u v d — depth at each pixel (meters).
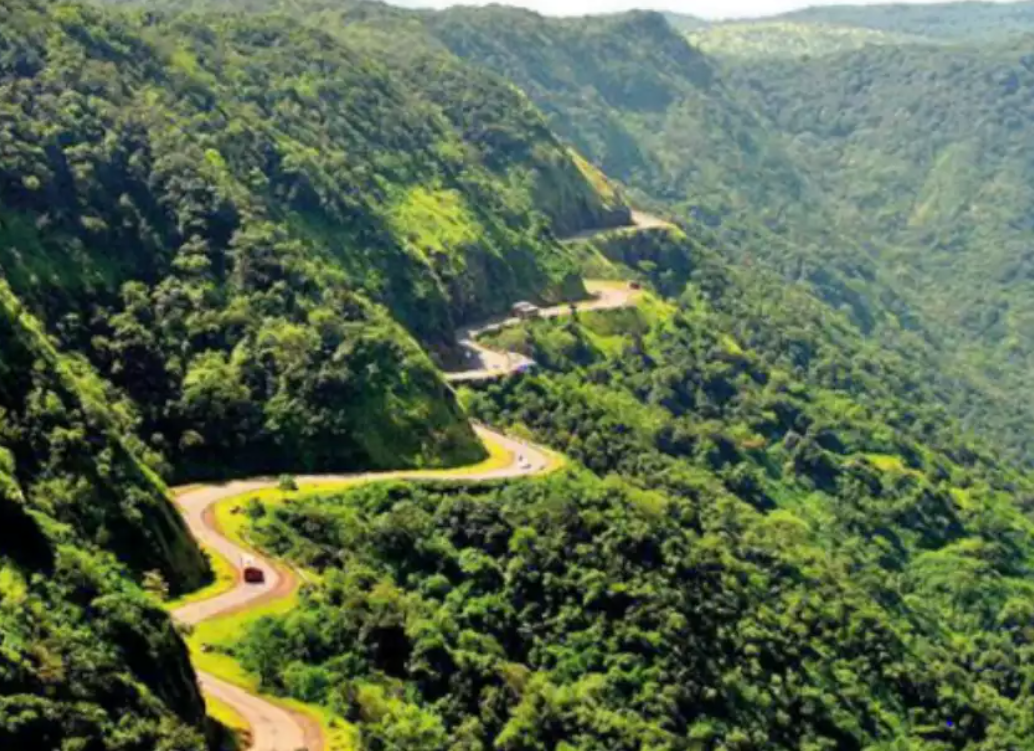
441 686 118.44
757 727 138.50
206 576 123.06
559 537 146.50
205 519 137.38
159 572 114.94
